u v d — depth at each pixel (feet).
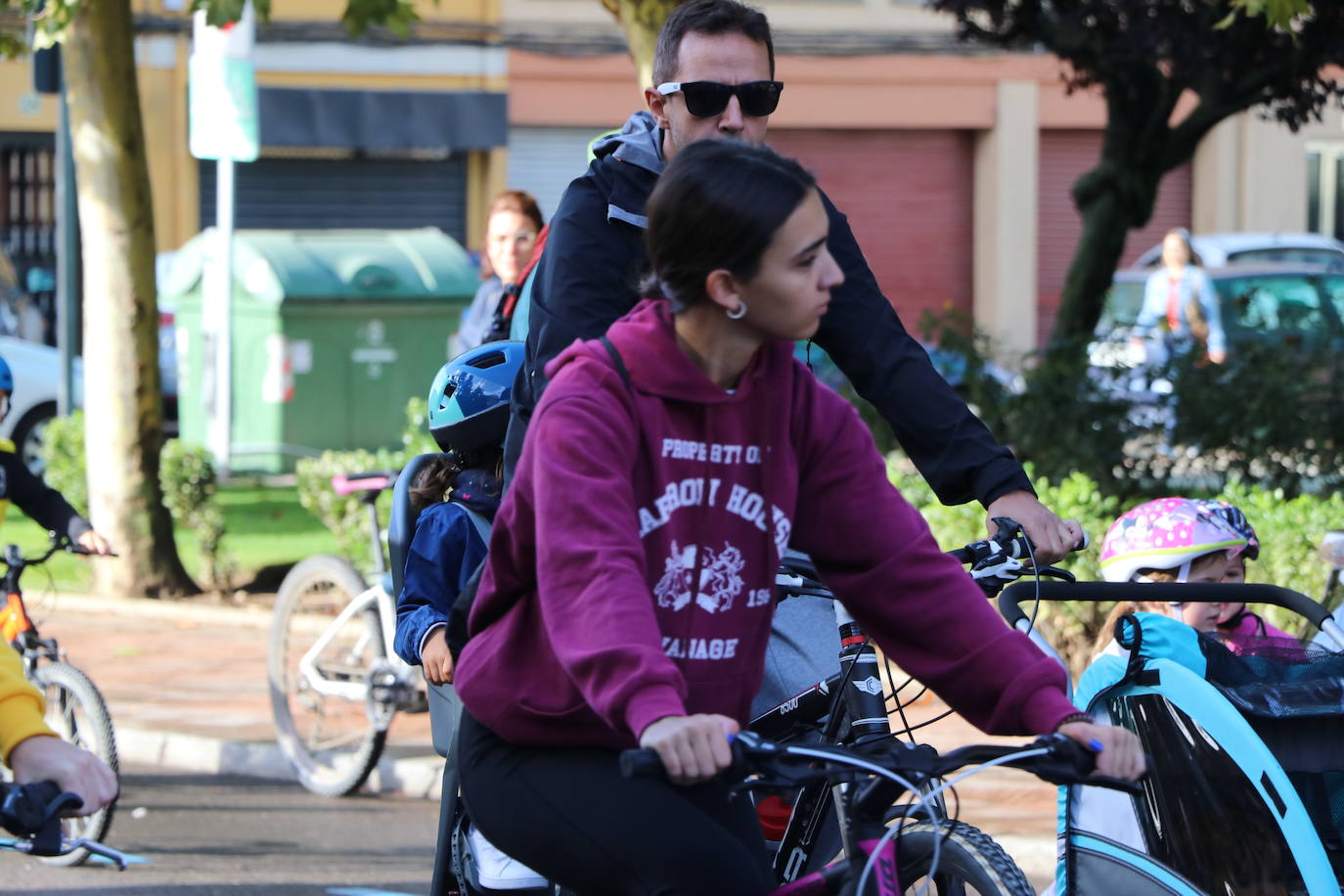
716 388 16.75
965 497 22.12
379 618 42.52
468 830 23.57
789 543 17.99
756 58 22.39
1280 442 61.36
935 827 16.79
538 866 17.37
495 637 17.51
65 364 72.18
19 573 39.32
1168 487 62.13
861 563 17.60
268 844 38.19
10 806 14.52
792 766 15.46
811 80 154.51
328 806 41.75
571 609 15.78
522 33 146.72
